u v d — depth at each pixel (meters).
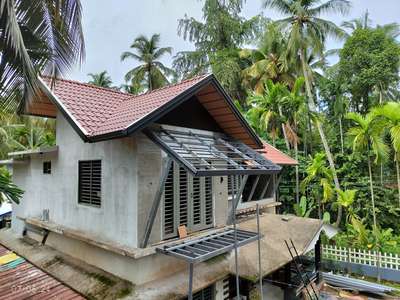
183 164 5.09
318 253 10.98
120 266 6.57
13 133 24.89
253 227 10.17
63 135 8.45
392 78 19.88
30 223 9.48
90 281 6.54
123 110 7.10
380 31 20.58
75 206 7.77
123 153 6.43
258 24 25.14
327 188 15.29
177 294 5.90
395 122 12.67
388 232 15.18
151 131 5.90
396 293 10.80
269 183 13.40
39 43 6.36
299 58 20.12
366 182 17.58
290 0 19.38
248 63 25.56
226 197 8.38
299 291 9.20
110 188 6.71
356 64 20.58
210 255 5.53
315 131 23.20
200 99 7.61
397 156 14.55
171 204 6.75
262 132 19.23
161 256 6.66
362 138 14.24
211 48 25.36
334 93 21.59
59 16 5.96
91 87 8.80
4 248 9.51
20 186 10.78
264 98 18.53
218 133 8.36
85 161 7.60
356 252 13.29
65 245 8.35
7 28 4.87
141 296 5.73
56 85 7.74
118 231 6.41
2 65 5.68
